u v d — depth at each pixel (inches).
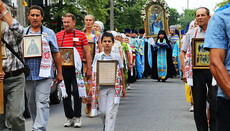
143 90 659.4
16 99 247.6
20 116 248.7
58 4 1185.4
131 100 534.3
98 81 302.8
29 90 290.0
